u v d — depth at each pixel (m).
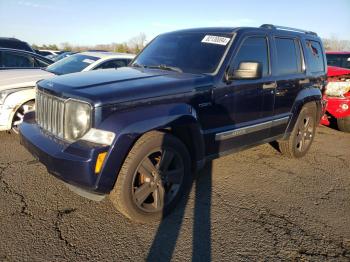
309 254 2.94
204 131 3.68
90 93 2.88
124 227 3.17
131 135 2.89
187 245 2.96
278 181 4.52
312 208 3.79
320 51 5.92
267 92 4.46
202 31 4.52
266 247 3.00
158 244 2.95
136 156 3.01
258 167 5.00
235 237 3.12
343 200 4.05
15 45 10.52
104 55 7.39
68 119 2.96
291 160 5.43
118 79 3.38
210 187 4.19
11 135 5.79
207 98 3.63
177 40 4.59
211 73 3.81
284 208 3.75
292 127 5.15
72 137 2.94
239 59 4.06
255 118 4.38
